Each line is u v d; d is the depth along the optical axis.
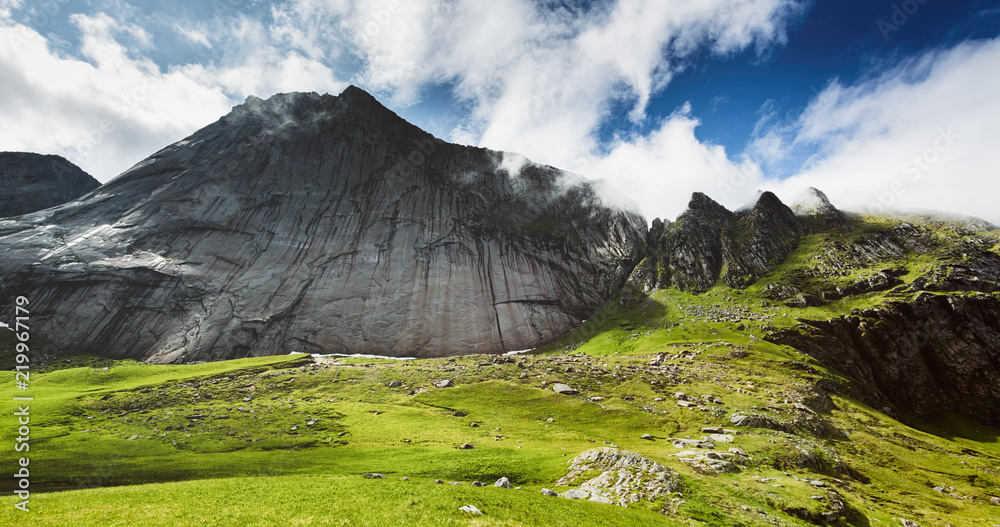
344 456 61.53
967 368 143.12
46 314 150.12
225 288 174.12
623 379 109.94
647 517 36.16
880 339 153.00
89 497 35.03
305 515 31.30
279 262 190.88
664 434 75.56
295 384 111.25
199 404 94.50
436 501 35.59
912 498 58.81
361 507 33.59
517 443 67.81
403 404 95.62
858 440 82.56
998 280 162.25
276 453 64.00
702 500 41.53
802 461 62.78
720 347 142.38
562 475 50.56
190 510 31.80
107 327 153.50
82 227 181.38
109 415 85.38
